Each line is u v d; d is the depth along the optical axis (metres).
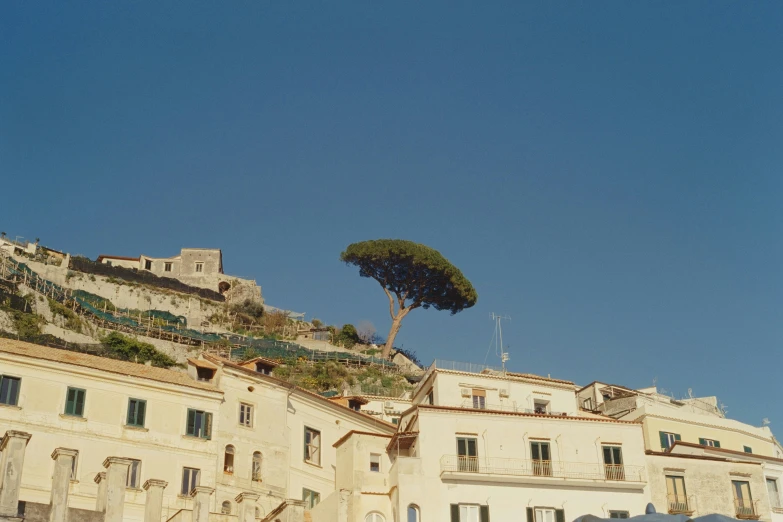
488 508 64.88
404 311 135.25
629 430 69.88
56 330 105.25
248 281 148.12
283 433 70.62
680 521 29.42
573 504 66.38
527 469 66.88
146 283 134.12
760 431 85.12
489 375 78.88
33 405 60.38
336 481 69.12
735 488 70.12
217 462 65.75
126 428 62.88
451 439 66.81
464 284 133.50
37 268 123.88
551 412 79.06
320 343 132.88
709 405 101.88
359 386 118.44
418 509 63.72
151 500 48.00
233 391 69.38
